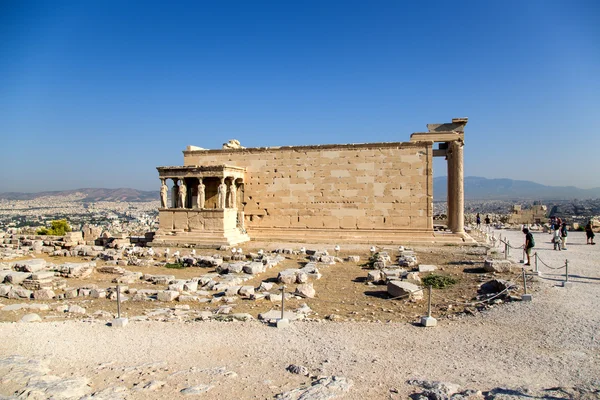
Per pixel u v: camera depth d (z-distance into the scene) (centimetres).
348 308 1573
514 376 868
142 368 938
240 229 3597
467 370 908
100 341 1138
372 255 2745
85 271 2262
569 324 1197
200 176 3431
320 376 883
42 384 802
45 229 5206
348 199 3434
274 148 3609
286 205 3572
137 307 1622
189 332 1211
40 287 1948
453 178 3266
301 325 1276
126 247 3095
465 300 1639
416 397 777
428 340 1120
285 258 2727
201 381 859
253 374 902
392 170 3353
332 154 3478
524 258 2364
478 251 2794
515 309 1390
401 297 1695
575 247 2966
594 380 834
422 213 3297
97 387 833
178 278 2184
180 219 3438
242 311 1516
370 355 1011
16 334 1200
